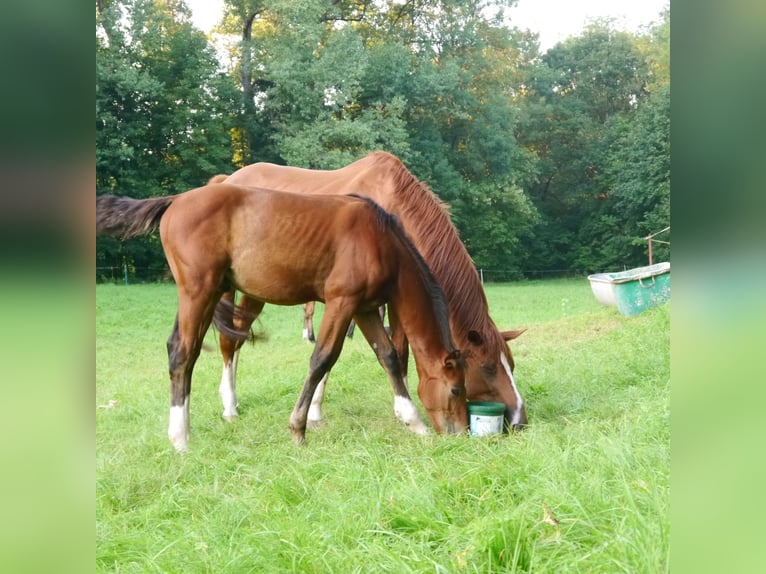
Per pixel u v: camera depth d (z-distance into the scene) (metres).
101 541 2.76
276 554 2.49
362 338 10.30
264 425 5.18
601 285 10.39
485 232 29.64
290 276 4.52
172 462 4.00
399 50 26.08
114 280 20.31
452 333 4.93
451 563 2.25
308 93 22.98
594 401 5.10
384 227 4.61
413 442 4.33
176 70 23.69
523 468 3.14
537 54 35.84
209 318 4.56
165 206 4.53
